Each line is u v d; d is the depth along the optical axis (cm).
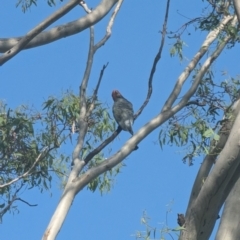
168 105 1252
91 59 1305
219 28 1480
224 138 1210
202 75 1340
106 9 1062
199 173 1196
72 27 1009
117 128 1373
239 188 1000
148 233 1053
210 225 1009
